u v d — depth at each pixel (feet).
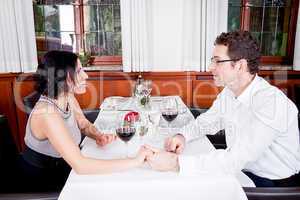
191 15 9.81
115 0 10.68
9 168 5.46
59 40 10.90
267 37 11.06
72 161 3.73
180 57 10.36
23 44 9.82
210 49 9.99
